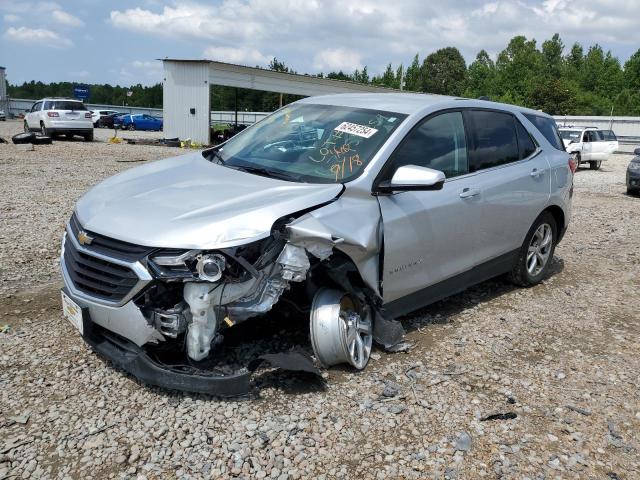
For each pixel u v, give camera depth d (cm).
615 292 599
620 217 1074
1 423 311
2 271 563
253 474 283
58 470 278
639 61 8438
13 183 1117
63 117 2477
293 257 338
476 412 350
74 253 354
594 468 306
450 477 291
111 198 373
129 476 277
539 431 336
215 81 2783
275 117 500
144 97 10181
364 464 297
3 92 5450
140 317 316
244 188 372
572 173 609
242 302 331
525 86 8500
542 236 586
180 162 454
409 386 373
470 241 474
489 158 503
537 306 542
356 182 382
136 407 331
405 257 410
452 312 512
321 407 342
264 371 374
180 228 319
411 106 453
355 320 386
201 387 318
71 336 417
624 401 375
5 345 400
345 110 461
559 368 416
